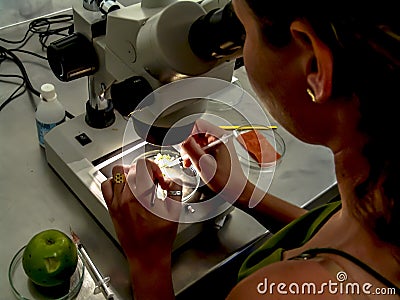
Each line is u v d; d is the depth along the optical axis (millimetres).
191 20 427
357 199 334
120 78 501
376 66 278
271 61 309
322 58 275
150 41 432
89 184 617
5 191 659
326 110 307
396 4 265
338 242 353
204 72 450
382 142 299
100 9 524
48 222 634
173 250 592
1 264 596
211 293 615
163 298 513
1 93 766
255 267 417
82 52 536
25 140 716
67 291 576
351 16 268
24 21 868
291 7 278
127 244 527
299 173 693
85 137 657
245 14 309
